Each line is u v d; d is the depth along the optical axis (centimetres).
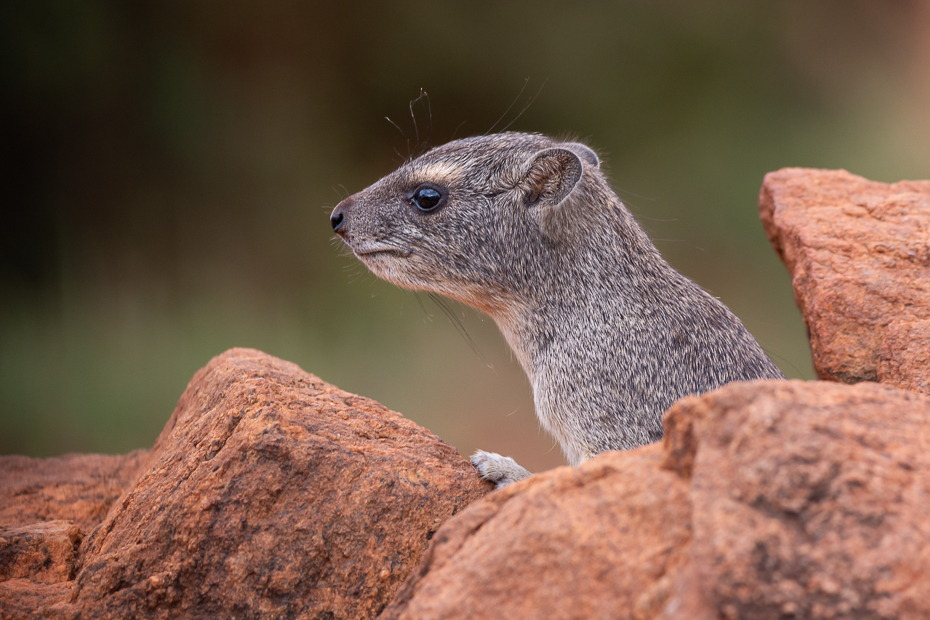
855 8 3625
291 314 2722
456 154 1020
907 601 417
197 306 2683
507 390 2566
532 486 589
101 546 727
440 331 2712
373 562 682
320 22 3114
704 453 492
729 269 3081
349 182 3097
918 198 1091
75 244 2725
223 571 661
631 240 989
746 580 430
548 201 957
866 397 518
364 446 750
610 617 490
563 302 970
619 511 529
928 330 855
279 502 686
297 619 659
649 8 3297
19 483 1052
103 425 2184
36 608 658
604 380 934
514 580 525
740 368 924
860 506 445
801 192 1176
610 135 3269
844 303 951
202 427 763
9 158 2661
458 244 995
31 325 2506
